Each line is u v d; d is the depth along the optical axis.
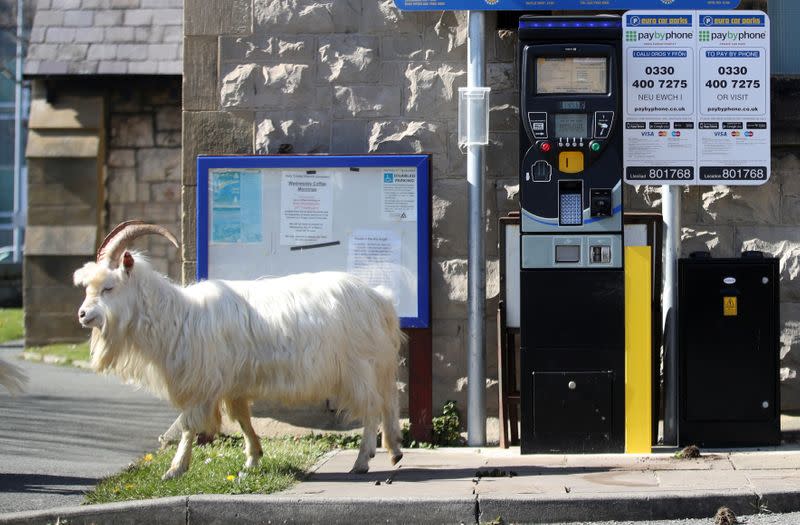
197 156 8.73
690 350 7.90
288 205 8.63
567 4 8.46
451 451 8.23
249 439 7.38
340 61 8.98
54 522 6.22
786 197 8.84
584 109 7.70
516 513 6.17
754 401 7.89
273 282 7.14
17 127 31.97
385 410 7.43
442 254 8.91
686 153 8.09
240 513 6.21
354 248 8.60
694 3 8.48
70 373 13.81
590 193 7.75
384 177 8.59
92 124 18.16
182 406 6.96
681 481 6.64
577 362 7.76
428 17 8.98
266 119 9.02
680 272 7.92
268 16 9.02
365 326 7.16
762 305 7.89
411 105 8.96
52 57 18.03
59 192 18.09
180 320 6.82
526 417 7.79
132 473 7.30
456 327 8.87
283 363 6.91
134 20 18.41
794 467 7.08
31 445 8.70
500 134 8.92
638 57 8.07
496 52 8.93
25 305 17.72
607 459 7.54
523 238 7.78
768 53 8.05
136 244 18.09
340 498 6.23
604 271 7.76
